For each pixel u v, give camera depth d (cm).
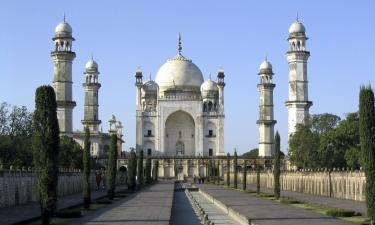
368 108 4353
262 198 8081
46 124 4309
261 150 18650
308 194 9519
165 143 19825
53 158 4309
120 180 15150
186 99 19425
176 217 6388
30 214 5231
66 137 14262
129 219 4741
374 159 4300
